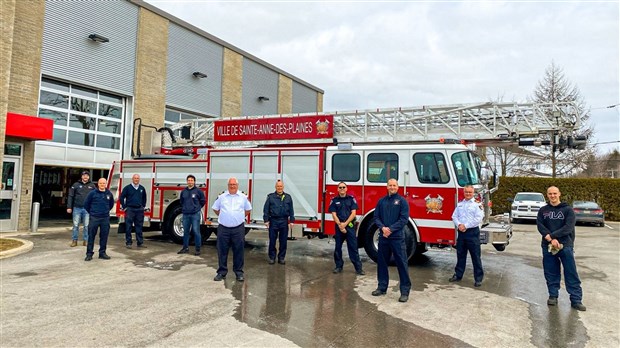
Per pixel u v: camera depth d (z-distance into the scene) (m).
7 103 11.86
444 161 8.21
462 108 9.78
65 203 19.86
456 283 7.13
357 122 10.77
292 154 9.42
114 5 16.77
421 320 5.04
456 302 5.89
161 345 4.04
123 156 17.39
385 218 6.04
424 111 10.20
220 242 6.91
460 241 7.14
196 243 9.48
